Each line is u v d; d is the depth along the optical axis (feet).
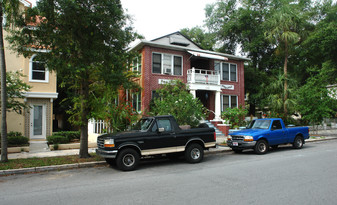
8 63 48.67
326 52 83.41
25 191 19.67
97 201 16.49
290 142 40.65
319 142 52.85
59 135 46.55
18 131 47.70
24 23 28.73
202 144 32.07
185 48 64.34
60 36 28.58
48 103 51.47
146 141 28.22
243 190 18.26
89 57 30.19
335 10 89.76
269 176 22.48
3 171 25.85
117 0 31.53
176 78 63.21
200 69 68.39
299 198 16.20
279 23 68.23
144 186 20.13
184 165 29.63
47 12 27.55
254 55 97.04
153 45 61.00
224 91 72.49
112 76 30.40
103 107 35.35
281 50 72.84
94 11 29.76
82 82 33.04
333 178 21.29
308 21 95.55
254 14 90.33
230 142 38.14
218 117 65.05
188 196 17.08
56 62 27.48
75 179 23.66
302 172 23.75
